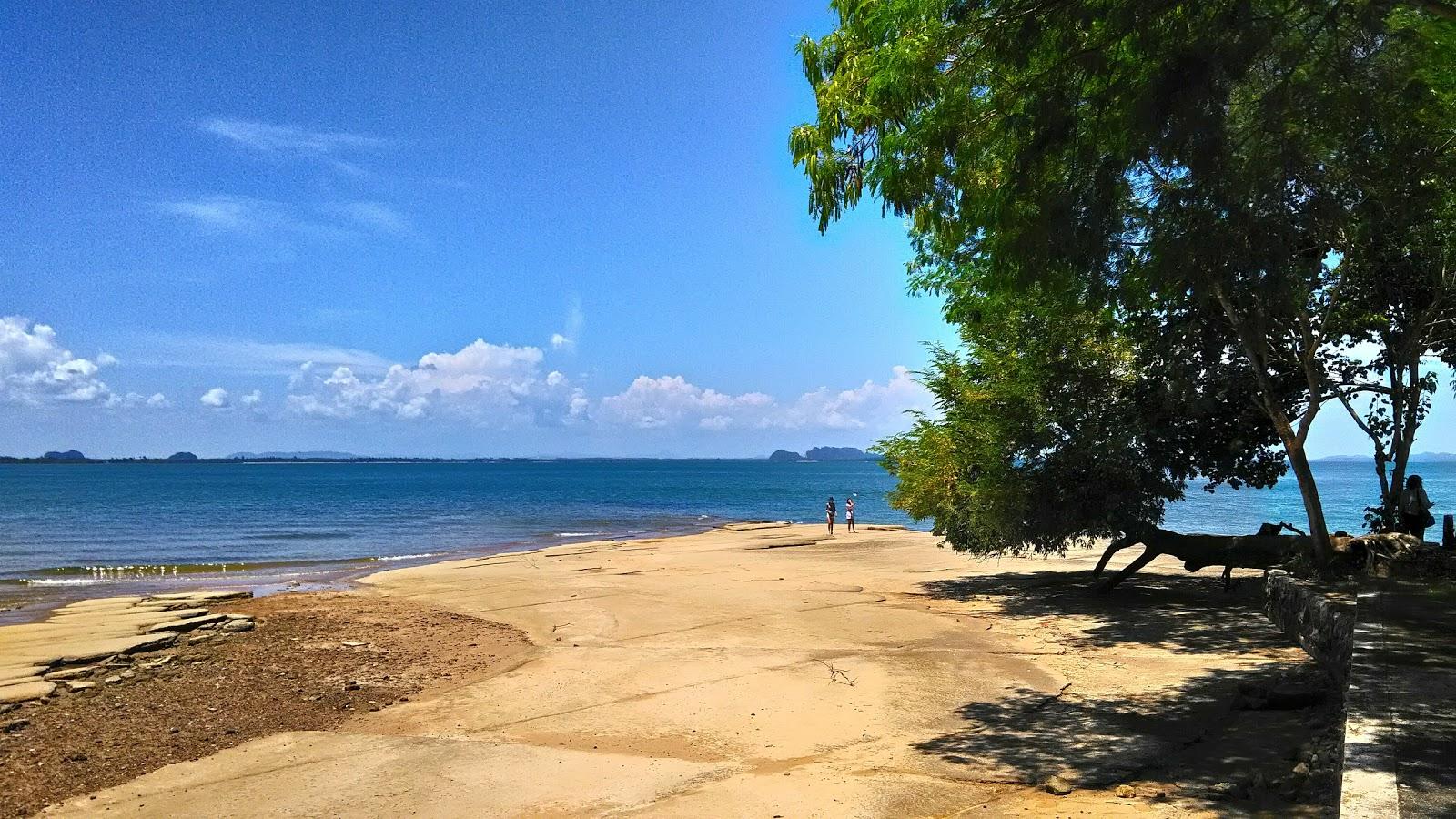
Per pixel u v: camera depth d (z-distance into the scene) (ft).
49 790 21.03
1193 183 19.25
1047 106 19.90
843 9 25.55
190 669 34.73
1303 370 46.91
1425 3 18.03
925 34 21.74
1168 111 18.28
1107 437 48.55
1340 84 19.90
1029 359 50.14
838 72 25.66
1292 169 20.01
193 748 24.27
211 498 288.51
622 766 22.07
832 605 49.52
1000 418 50.24
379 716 27.43
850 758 22.29
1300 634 30.94
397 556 99.09
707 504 244.42
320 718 27.25
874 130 25.25
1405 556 40.78
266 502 255.50
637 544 98.58
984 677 31.24
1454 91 24.34
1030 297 45.29
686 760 22.53
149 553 104.17
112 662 36.11
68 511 208.54
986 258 32.86
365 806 19.61
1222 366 49.03
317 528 150.51
